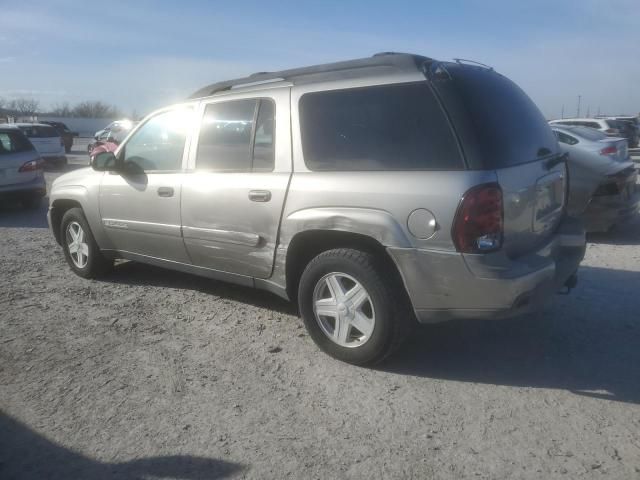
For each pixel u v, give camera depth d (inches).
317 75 168.9
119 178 217.6
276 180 167.9
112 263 247.4
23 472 116.9
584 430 127.9
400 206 142.5
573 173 306.5
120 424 133.6
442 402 141.2
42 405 142.3
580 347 171.5
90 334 185.5
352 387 149.0
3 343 178.5
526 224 148.7
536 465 115.9
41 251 303.4
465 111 139.7
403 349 171.5
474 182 134.3
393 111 148.9
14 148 434.9
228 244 183.0
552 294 152.2
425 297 143.7
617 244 303.7
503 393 145.2
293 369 159.5
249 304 211.6
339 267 155.1
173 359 166.9
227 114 185.5
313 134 163.0
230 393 146.9
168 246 204.8
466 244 135.0
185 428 131.4
